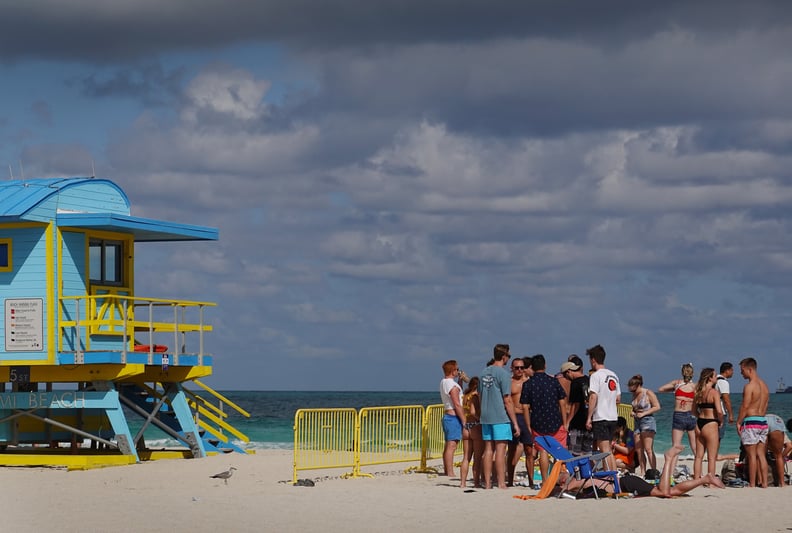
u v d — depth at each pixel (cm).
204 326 2658
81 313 2428
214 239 2669
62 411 2644
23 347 2398
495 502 1625
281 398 16138
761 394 1872
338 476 2100
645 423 2033
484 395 1786
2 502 1709
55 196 2411
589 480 1695
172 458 2622
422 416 2230
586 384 1856
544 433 1738
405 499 1681
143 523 1450
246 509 1593
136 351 2519
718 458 2430
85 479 2086
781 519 1440
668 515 1474
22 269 2403
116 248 2544
